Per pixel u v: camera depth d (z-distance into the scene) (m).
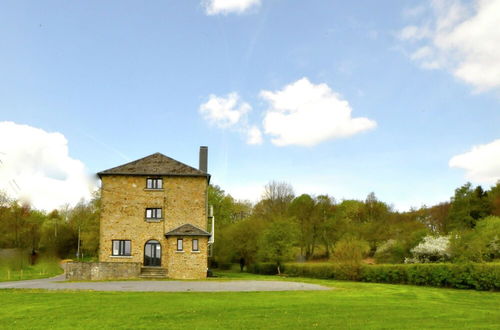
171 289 24.91
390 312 17.23
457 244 36.91
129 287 26.02
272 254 51.62
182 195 39.78
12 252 59.09
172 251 36.62
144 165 40.78
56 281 32.22
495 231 38.31
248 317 15.81
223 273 52.97
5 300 19.91
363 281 38.28
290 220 56.72
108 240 38.75
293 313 16.70
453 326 14.51
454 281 30.08
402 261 48.84
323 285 29.41
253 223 63.50
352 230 65.50
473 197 65.31
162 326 14.26
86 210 80.06
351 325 14.54
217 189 71.12
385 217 76.75
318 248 73.56
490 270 27.92
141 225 39.09
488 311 18.22
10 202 63.59
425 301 21.30
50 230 72.00
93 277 33.41
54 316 15.94
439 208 82.12
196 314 16.30
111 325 14.44
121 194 39.41
